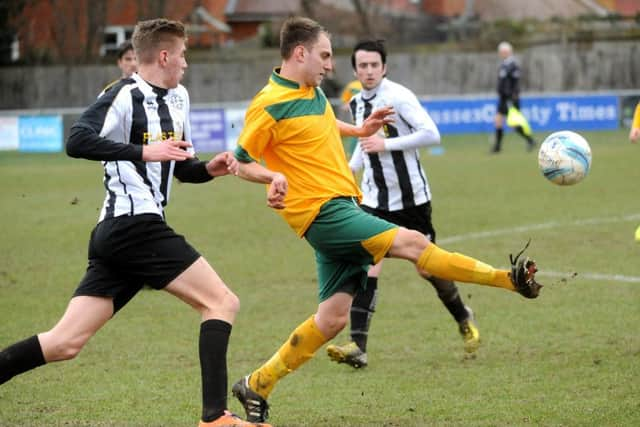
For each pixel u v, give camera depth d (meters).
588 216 36.62
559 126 75.69
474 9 119.62
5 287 26.69
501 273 13.84
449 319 22.16
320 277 15.00
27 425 14.75
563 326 20.94
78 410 15.59
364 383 17.12
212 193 48.44
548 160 16.11
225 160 13.84
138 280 13.69
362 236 14.16
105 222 13.32
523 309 22.73
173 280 13.43
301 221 14.55
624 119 76.62
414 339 20.34
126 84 13.48
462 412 15.09
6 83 96.31
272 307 23.77
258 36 113.88
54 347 13.20
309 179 14.45
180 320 22.59
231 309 13.59
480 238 32.50
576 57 98.44
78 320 13.32
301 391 16.72
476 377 17.25
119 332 21.39
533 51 98.94
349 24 110.25
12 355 13.11
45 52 101.19
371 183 19.89
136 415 15.28
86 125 12.88
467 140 73.81
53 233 36.16
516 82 62.72
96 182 53.06
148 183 13.44
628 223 34.75
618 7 128.62
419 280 26.83
